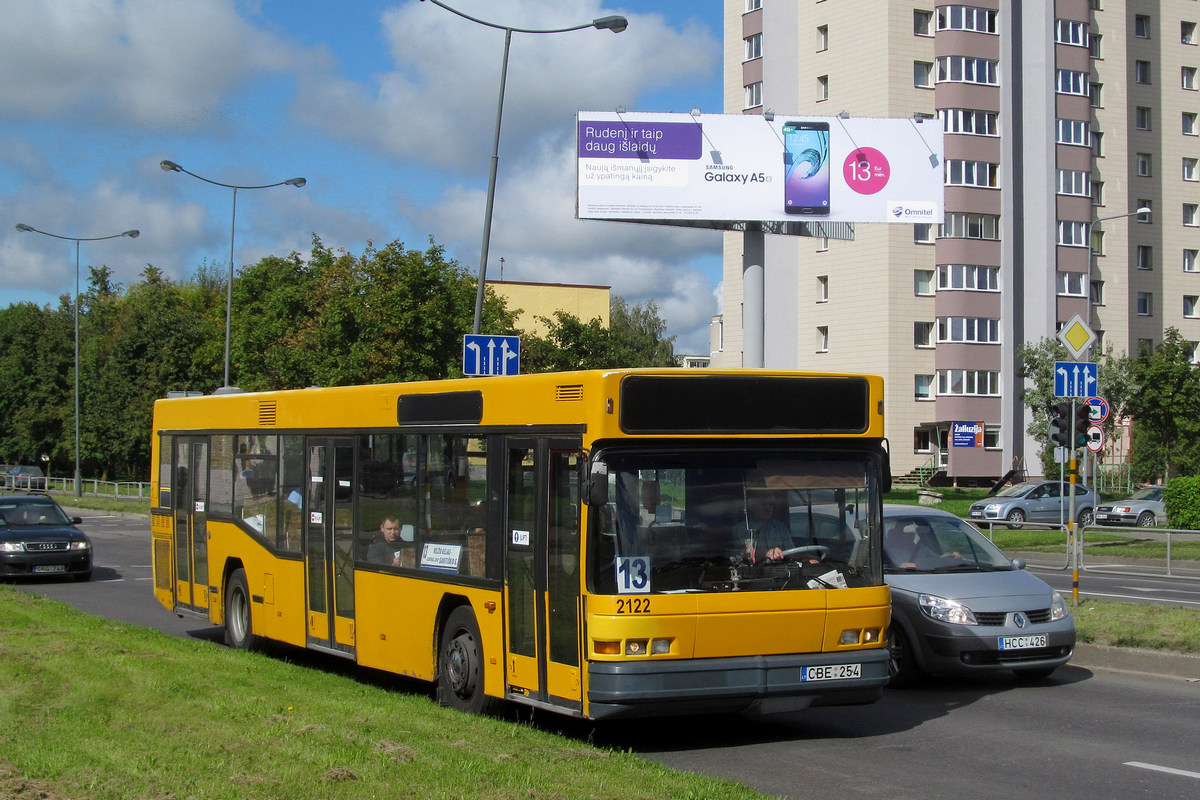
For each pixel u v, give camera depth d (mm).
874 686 8953
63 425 78688
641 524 8484
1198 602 18719
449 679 10117
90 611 18703
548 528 8953
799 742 9312
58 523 24516
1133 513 38750
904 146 38188
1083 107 62344
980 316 59281
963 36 58750
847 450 9211
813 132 37906
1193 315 71000
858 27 59219
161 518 16359
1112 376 52406
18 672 10805
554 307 82312
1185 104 71062
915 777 8094
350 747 7672
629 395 8547
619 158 37312
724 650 8523
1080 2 62250
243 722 8609
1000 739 9398
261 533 13602
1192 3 71375
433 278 36000
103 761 7320
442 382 10445
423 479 10648
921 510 13281
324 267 42625
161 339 68375
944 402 58812
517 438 9352
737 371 8859
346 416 12000
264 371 45625
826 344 61781
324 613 12234
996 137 59562
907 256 58969
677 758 8727
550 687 8859
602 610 8320
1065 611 11945
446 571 10211
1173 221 70500
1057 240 61500
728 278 66062
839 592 8883
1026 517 38406
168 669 11164
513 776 6938
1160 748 9039
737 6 64562
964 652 11430
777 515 8891
